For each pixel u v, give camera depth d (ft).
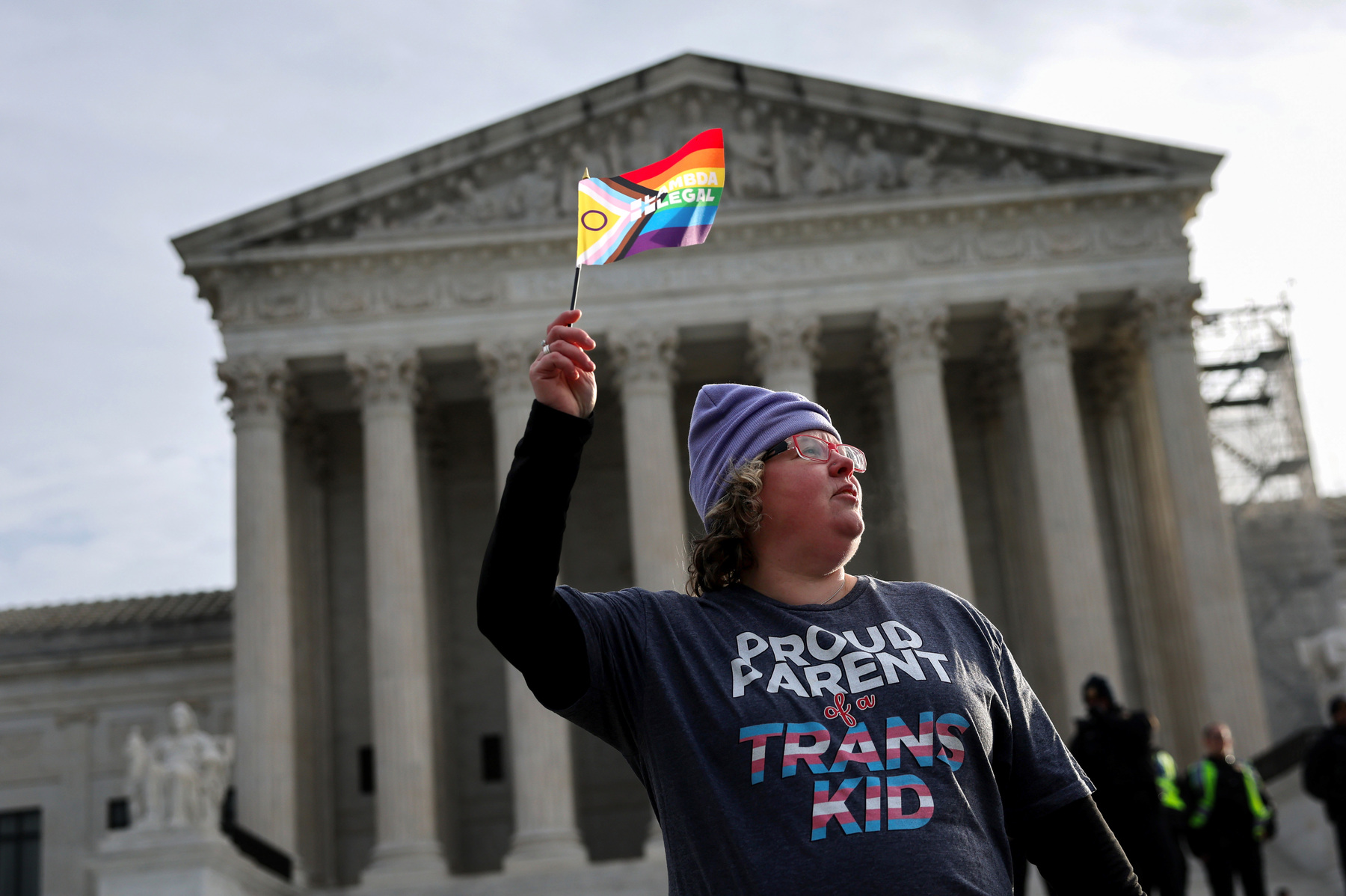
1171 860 71.56
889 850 14.21
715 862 14.69
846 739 14.97
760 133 204.85
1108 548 220.02
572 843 180.24
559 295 198.39
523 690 185.37
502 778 216.74
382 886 175.52
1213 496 190.29
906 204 197.98
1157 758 94.94
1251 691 183.21
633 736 16.30
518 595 15.52
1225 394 232.32
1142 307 197.57
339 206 199.41
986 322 207.00
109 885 133.28
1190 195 200.54
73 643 243.19
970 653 16.58
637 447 193.47
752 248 200.34
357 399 201.05
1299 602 217.77
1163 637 208.03
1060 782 16.39
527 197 201.36
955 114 200.64
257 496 192.03
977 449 226.17
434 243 197.67
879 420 219.00
